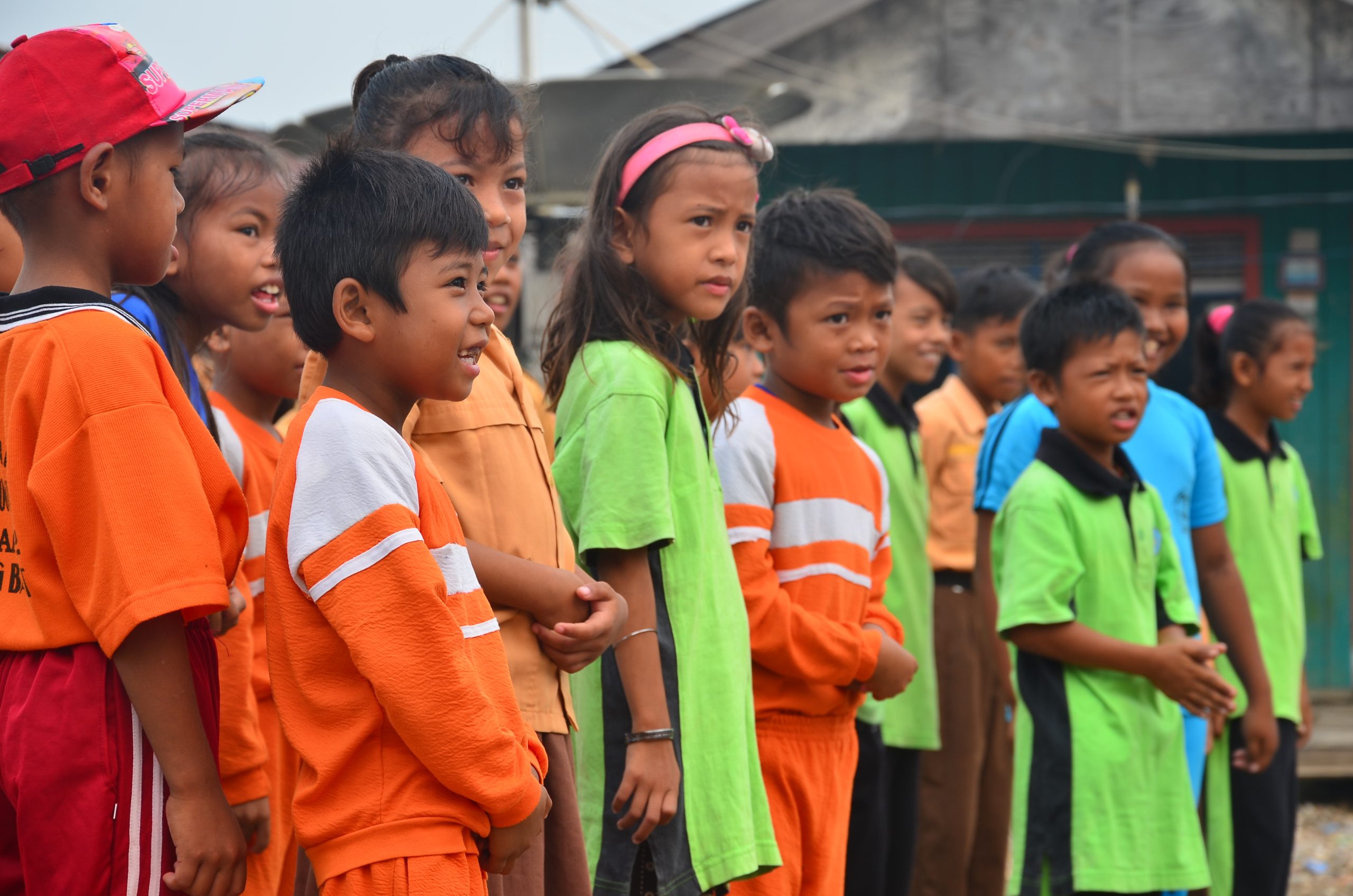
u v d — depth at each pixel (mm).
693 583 2730
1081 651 3553
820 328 3328
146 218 2082
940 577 5148
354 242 2045
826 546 3244
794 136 9023
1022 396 4465
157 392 2012
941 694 4996
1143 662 3498
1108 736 3541
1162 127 8961
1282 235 9281
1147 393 4055
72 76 2033
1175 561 3820
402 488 2012
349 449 1987
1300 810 7441
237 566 2115
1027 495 3684
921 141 9164
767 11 8805
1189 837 3586
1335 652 9273
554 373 2953
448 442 2393
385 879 1941
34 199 2041
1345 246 9219
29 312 2002
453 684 1938
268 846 2885
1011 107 9000
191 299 2992
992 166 9422
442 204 2074
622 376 2727
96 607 1920
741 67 8805
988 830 5082
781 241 3367
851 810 3619
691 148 2879
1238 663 4262
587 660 2379
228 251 2951
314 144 6543
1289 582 4648
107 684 1969
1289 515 4734
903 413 4566
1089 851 3484
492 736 1959
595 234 2914
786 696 3129
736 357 3246
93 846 1928
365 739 1982
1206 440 4332
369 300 2055
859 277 3314
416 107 2504
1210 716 4086
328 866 1975
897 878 4020
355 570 1941
